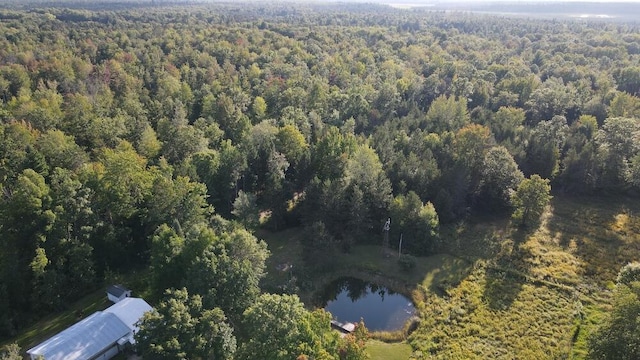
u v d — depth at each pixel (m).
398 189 78.06
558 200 87.44
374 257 69.38
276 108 114.88
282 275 64.06
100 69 126.31
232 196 78.56
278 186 73.94
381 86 127.75
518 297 60.03
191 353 40.53
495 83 142.00
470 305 58.50
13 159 69.56
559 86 125.19
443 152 86.56
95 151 80.56
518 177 81.44
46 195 58.28
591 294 60.59
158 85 123.44
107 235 61.38
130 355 47.72
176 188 63.44
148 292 57.97
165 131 88.00
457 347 51.81
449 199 77.25
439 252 70.50
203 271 48.34
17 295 55.00
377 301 61.59
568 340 52.56
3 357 43.81
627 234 75.19
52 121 87.25
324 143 79.69
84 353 44.91
